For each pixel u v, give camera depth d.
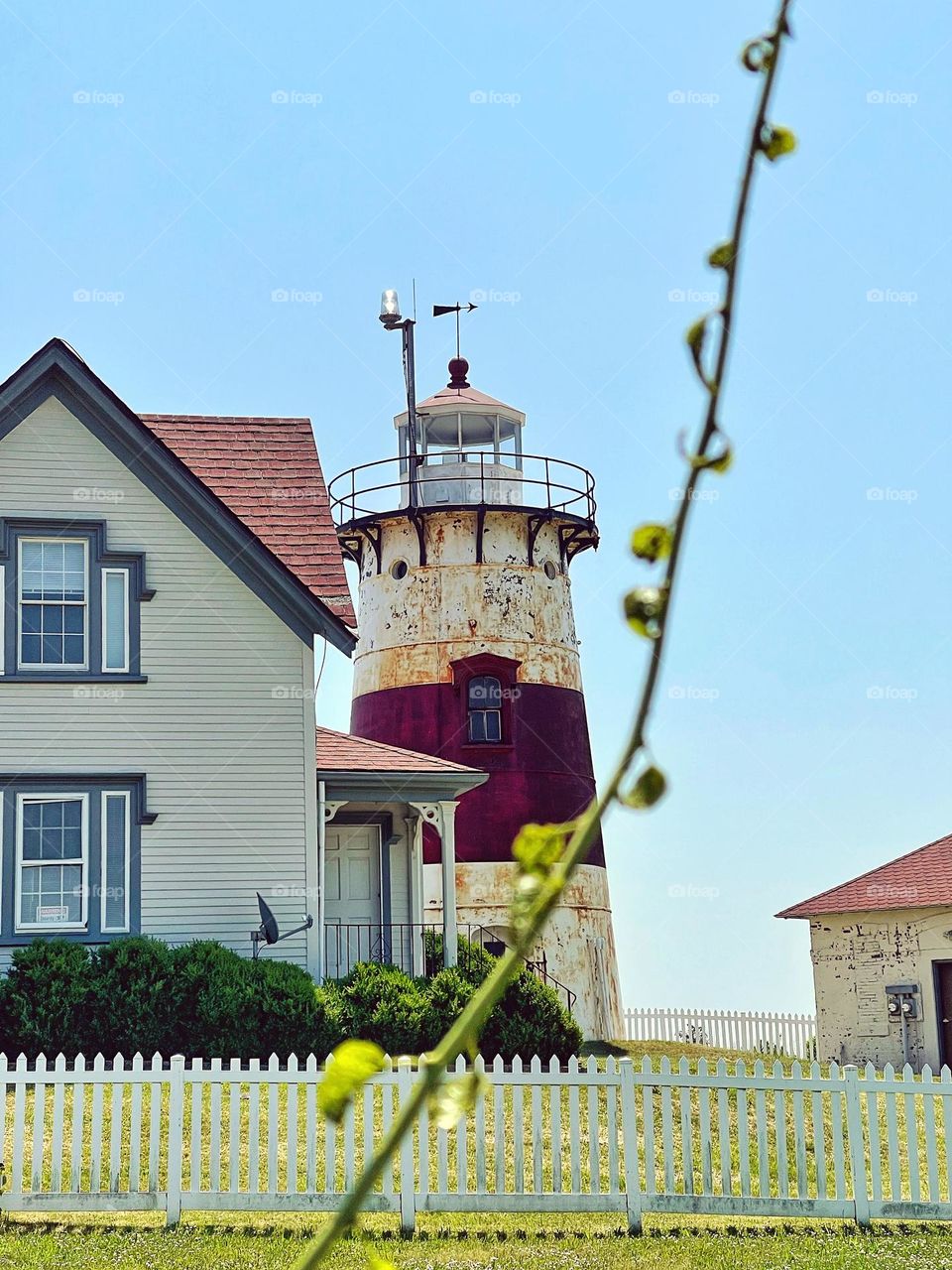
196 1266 13.24
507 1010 24.56
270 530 27.77
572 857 1.89
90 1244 13.88
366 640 37.50
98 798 24.20
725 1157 15.45
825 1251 14.11
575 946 34.00
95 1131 15.00
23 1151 15.36
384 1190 15.37
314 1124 15.72
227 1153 16.42
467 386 39.53
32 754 24.05
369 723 36.47
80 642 24.62
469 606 35.75
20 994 21.88
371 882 27.64
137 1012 22.02
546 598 36.47
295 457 29.41
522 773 34.69
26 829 23.92
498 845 33.97
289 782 25.02
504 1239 14.43
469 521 36.25
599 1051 31.12
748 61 2.04
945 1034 32.91
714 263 2.02
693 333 1.99
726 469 1.93
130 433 24.78
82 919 23.88
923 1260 13.77
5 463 24.55
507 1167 16.88
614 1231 14.83
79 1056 15.09
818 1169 15.52
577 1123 15.34
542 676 35.84
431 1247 14.06
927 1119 15.68
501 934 33.53
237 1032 22.31
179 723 24.73
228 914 24.42
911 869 35.06
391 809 27.80
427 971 26.41
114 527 24.86
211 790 24.67
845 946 35.31
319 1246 2.01
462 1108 1.96
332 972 27.03
